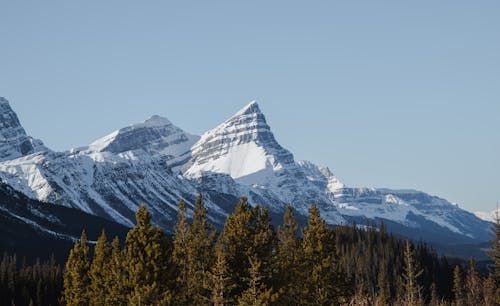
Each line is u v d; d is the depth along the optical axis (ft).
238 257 416.87
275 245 433.07
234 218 425.28
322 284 463.01
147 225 418.51
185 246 469.98
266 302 395.55
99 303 456.45
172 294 405.80
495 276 576.61
